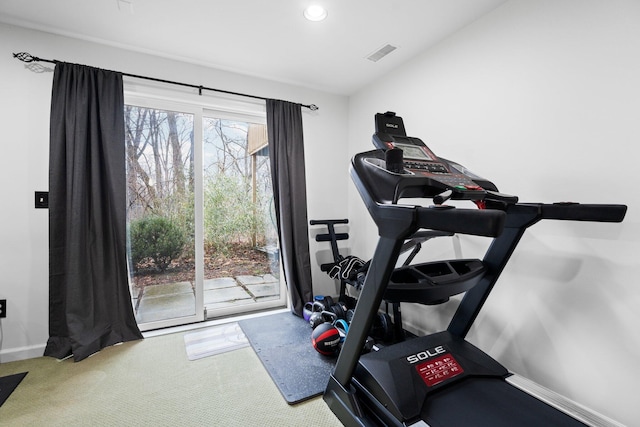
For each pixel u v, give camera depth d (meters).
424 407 1.29
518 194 1.85
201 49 2.44
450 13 2.01
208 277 2.89
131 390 1.76
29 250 2.12
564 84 1.62
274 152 2.91
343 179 3.44
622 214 1.17
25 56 2.07
